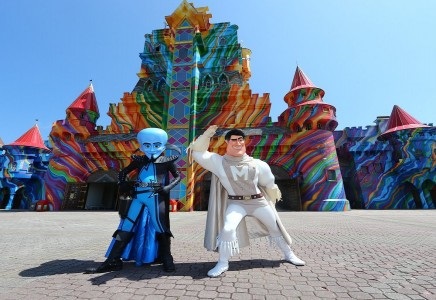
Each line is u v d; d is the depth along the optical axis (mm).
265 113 26219
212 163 4383
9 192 34625
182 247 6035
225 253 3875
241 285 3318
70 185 26031
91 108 28656
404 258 4777
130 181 4398
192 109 24859
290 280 3512
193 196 23375
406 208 28141
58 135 27422
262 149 24531
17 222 12617
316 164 23078
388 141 30172
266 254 5223
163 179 4496
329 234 7969
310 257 4887
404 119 29547
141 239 4172
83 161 26641
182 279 3576
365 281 3463
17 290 3156
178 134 24188
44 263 4516
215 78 28797
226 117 26484
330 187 22562
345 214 17734
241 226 4316
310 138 23656
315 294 3004
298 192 22875
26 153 32094
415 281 3461
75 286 3289
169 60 28812
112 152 26078
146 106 28344
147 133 4633
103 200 30984
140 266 4293
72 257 4988
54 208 25406
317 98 25703
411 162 27578
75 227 10406
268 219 4344
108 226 10750
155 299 2867
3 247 6070
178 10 27562
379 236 7520
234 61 29266
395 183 29078
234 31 30812
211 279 3572
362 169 29953
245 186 4289
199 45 27844
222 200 4461
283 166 24016
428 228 9461
